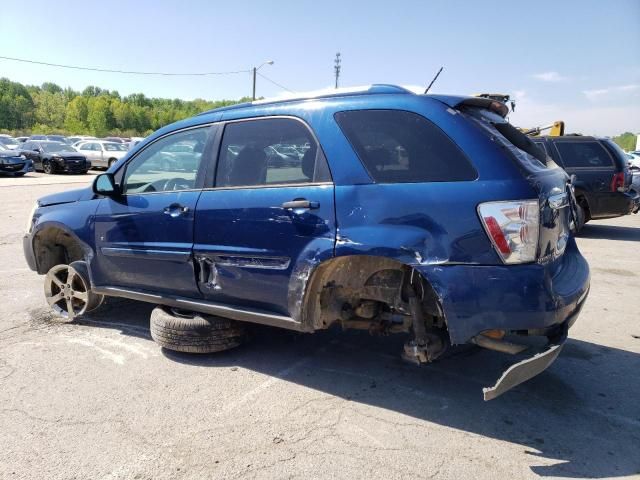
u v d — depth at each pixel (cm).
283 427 306
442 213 284
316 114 337
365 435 297
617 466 268
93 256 453
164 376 375
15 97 11831
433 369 385
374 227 300
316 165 329
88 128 11169
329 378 371
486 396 266
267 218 341
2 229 994
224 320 400
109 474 262
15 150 2384
